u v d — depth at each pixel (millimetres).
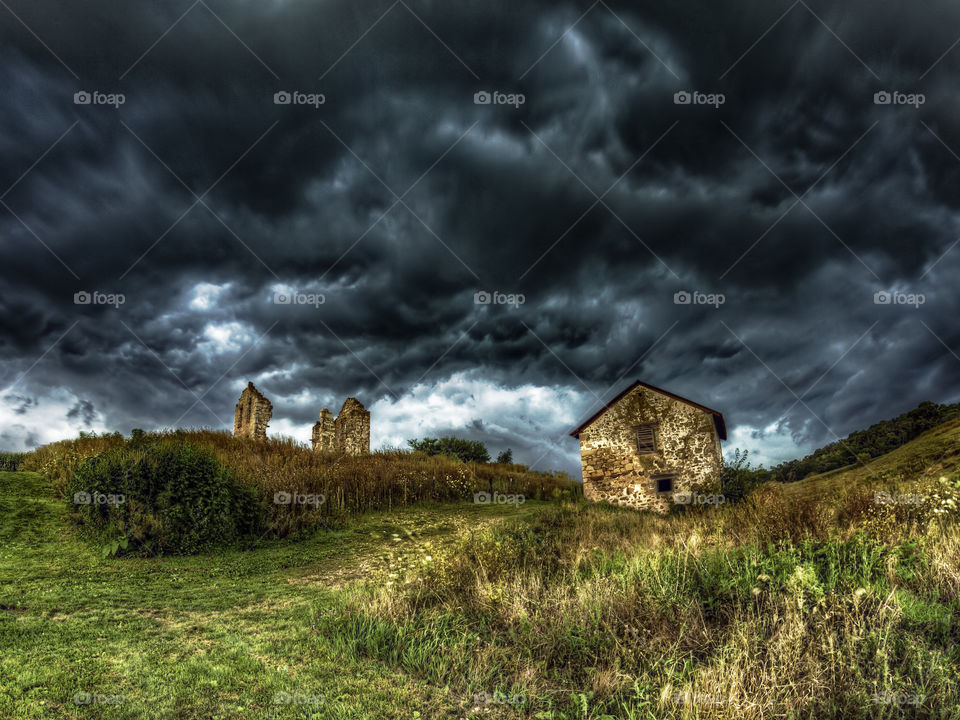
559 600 6336
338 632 6008
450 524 14328
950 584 5227
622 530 11758
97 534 10078
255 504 12156
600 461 22688
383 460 21438
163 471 10844
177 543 10188
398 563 10039
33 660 4859
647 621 5480
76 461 13531
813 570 5594
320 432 31188
